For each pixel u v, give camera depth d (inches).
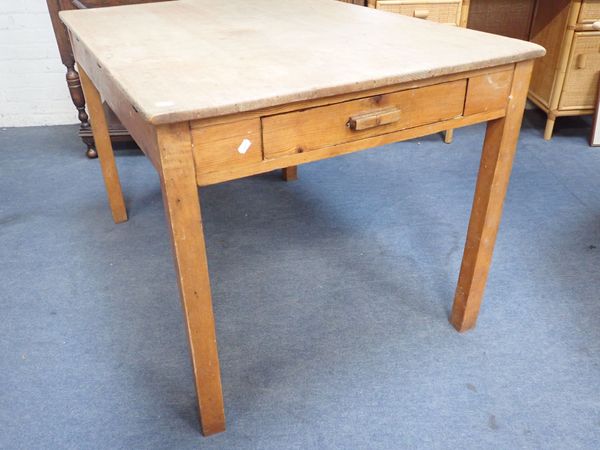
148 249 74.8
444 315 61.2
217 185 91.6
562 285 65.7
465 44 45.6
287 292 65.4
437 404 50.1
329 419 48.9
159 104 32.2
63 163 102.0
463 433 47.2
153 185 92.6
